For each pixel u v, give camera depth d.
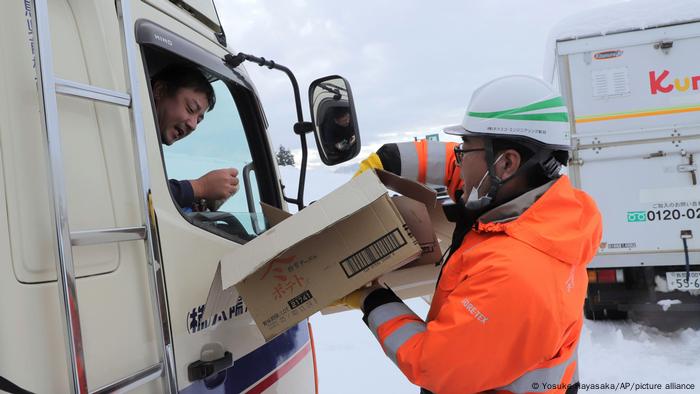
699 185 5.19
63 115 1.27
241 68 2.38
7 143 1.13
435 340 1.46
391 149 2.27
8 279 1.09
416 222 1.67
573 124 5.46
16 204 1.12
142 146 1.37
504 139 1.64
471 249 1.56
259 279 1.52
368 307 1.66
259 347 1.89
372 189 1.37
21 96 1.17
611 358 4.96
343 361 5.24
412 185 1.68
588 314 5.96
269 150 2.54
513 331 1.42
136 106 1.37
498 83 1.66
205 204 2.05
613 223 5.42
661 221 5.30
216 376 1.63
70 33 1.35
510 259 1.44
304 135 2.36
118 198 1.37
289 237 1.37
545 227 1.51
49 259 1.15
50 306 1.14
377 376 4.84
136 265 1.37
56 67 1.29
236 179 2.11
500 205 1.64
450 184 2.29
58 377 1.14
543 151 1.63
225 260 1.46
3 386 1.07
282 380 2.04
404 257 1.48
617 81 5.34
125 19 1.39
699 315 5.62
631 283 5.43
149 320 1.38
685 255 5.24
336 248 1.51
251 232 2.24
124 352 1.29
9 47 1.16
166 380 1.35
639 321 5.79
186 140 2.22
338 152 2.27
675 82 5.21
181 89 2.05
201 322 1.58
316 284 1.51
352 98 2.21
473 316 1.42
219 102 2.31
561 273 1.48
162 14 1.81
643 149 5.32
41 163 1.17
